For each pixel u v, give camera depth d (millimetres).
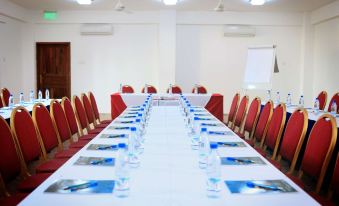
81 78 9109
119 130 3152
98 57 9062
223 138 2832
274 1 7574
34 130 2895
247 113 4504
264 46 7516
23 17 8547
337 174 2199
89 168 1926
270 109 3713
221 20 8875
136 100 6621
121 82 9125
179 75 9117
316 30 8789
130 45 9039
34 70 8945
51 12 8734
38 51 9031
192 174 1812
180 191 1559
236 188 1612
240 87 9172
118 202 1429
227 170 1914
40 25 8914
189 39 9031
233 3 7793
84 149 2398
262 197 1505
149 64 9094
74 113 4168
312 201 1472
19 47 8672
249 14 8883
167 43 8750
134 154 2117
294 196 1522
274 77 9156
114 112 6645
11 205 2004
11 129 2559
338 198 3020
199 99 6625
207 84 9164
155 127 3322
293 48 9086
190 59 9078
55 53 9055
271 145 3471
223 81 9164
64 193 1534
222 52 9086
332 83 7992
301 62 9070
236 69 9133
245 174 1841
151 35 9031
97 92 9148
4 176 2316
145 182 1680
